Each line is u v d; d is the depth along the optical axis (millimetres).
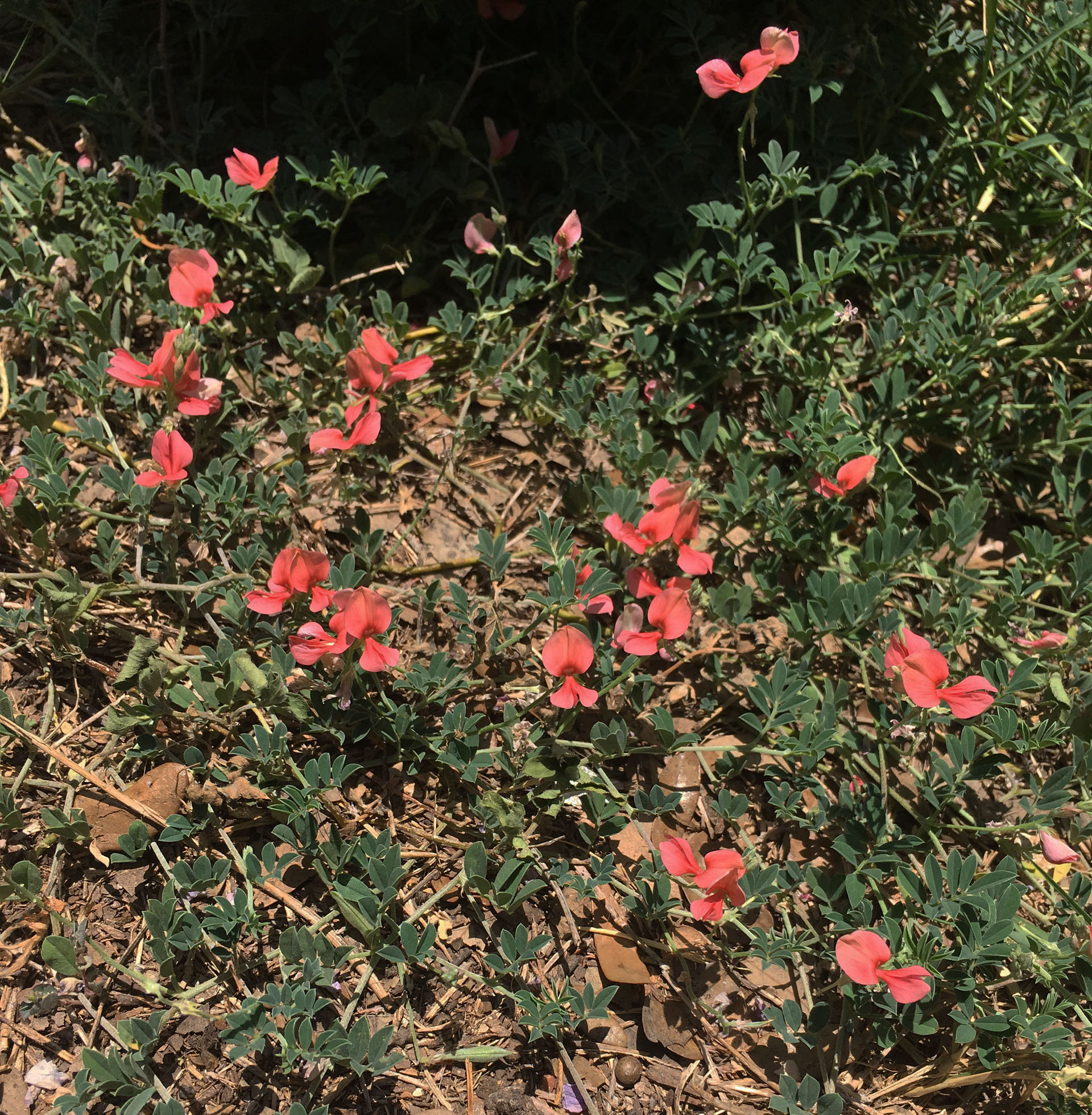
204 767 299
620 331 383
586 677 322
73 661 312
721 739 332
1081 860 326
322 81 378
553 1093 286
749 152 396
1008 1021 281
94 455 346
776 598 347
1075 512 370
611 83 416
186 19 406
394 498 356
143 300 366
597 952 300
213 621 316
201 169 388
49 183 360
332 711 307
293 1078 278
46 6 396
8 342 356
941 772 312
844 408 383
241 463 349
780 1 407
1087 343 386
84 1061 260
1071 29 400
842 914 299
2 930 286
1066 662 344
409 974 292
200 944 283
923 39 415
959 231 402
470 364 374
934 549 359
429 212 399
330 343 367
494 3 379
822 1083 291
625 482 356
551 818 313
